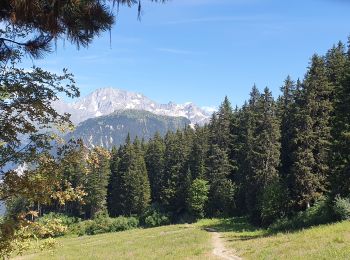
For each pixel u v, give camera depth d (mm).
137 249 45094
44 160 8125
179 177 100250
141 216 100250
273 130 63219
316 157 51062
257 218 64375
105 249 48625
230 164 89562
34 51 6727
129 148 112062
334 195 42250
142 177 106750
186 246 42469
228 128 90750
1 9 5707
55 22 5699
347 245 24016
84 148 8734
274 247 29547
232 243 41000
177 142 108312
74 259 38938
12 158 7922
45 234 8641
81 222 93812
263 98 66688
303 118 51125
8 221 7578
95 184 104312
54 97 8141
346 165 41062
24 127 7879
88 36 6109
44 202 8281
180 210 97438
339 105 43156
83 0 5621
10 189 7805
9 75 7598
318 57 53156
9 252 8047
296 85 70125
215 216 85812
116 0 5781
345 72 44812
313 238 29734
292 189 52844
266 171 61875
